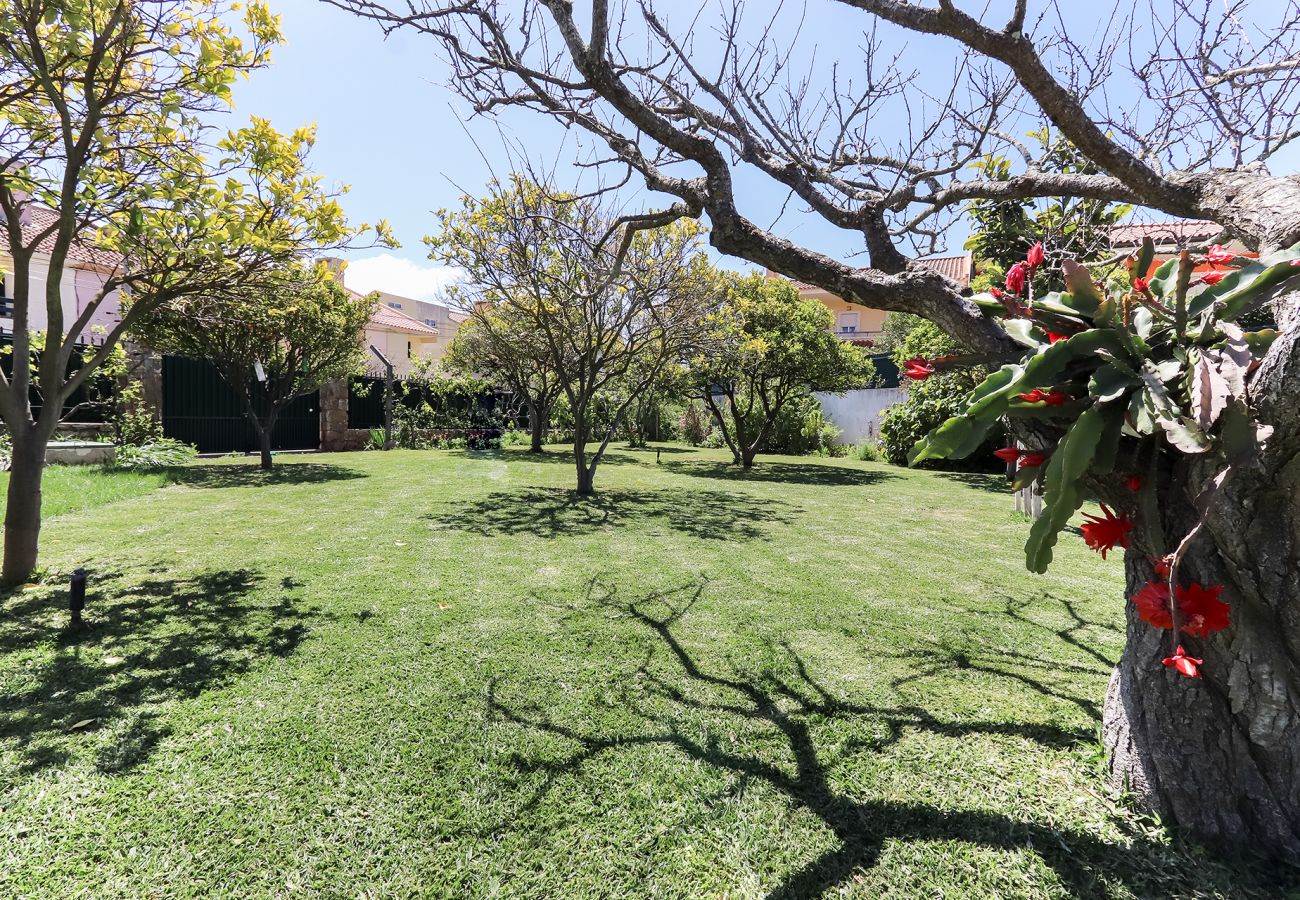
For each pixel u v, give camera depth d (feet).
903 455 45.52
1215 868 5.39
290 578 13.56
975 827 6.02
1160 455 5.11
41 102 12.46
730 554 16.66
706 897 5.21
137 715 7.80
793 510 24.08
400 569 14.44
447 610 11.76
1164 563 4.30
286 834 5.82
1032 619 11.90
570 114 8.20
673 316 25.53
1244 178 6.06
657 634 10.84
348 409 53.26
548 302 25.13
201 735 7.39
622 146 8.56
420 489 27.43
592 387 27.27
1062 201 9.98
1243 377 4.03
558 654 9.93
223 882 5.24
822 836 5.92
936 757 7.22
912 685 9.09
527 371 49.29
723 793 6.55
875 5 5.95
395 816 6.10
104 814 6.01
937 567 15.67
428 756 7.09
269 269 15.80
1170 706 5.83
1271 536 4.73
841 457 52.34
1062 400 4.92
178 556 15.23
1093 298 5.03
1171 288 5.22
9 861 5.39
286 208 14.46
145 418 38.29
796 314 39.01
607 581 13.92
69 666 9.11
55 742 7.16
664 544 17.69
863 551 17.30
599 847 5.76
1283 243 5.04
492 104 8.31
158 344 31.99
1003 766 7.02
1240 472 4.58
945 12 5.68
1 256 29.17
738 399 54.90
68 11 10.23
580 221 20.10
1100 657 10.12
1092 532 5.43
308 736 7.43
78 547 15.89
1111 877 5.36
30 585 12.70
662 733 7.70
